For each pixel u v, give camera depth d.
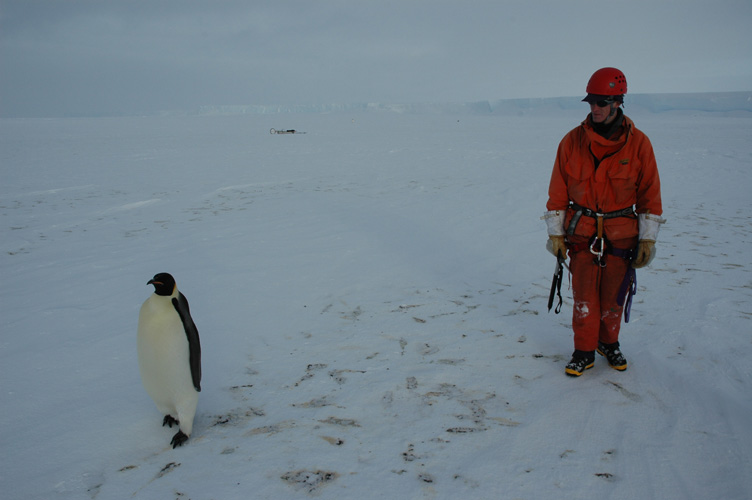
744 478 2.22
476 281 5.02
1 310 4.40
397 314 4.18
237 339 3.72
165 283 2.30
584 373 3.16
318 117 97.75
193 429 2.63
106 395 2.99
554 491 2.14
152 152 21.12
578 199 2.97
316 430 2.60
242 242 6.55
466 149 21.88
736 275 5.00
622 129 2.82
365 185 11.75
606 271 3.01
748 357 3.28
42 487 2.20
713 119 68.94
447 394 2.93
